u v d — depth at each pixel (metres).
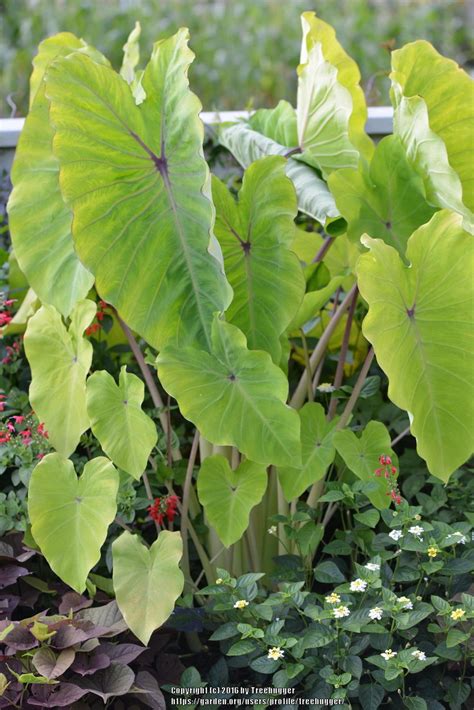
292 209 1.91
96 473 1.92
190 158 1.84
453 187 1.92
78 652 1.83
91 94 1.83
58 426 2.05
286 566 2.04
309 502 2.18
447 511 2.17
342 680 1.77
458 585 1.98
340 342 2.55
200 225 1.91
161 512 2.08
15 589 2.07
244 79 5.16
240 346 1.85
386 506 1.99
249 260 1.95
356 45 5.18
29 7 5.28
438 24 5.45
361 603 1.92
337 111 2.06
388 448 2.03
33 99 2.20
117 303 1.94
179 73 1.83
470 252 1.84
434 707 1.86
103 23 5.27
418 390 1.90
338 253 2.47
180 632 2.16
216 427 1.90
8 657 1.82
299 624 1.95
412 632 1.88
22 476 2.06
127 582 1.86
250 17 5.43
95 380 1.92
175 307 1.95
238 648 1.83
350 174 1.99
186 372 1.88
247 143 2.34
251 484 1.98
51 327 2.07
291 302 1.95
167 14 5.41
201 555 2.14
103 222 1.89
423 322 1.89
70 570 1.92
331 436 2.04
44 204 2.11
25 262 2.10
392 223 2.02
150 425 1.89
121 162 1.88
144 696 1.84
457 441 1.93
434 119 2.12
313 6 5.46
